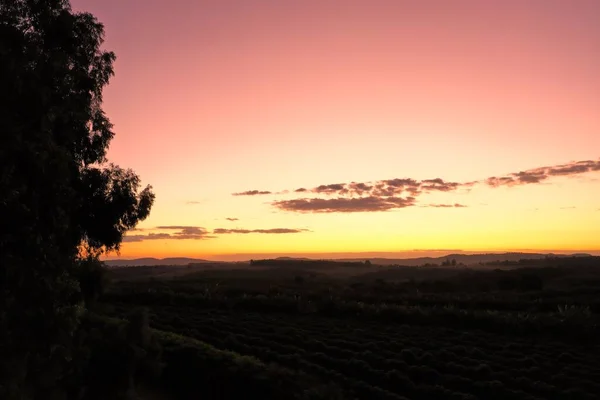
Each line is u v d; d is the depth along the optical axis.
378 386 22.95
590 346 32.09
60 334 7.41
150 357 9.91
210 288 64.31
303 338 33.31
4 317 7.02
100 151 18.86
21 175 7.34
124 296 54.47
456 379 22.98
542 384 22.09
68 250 8.41
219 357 21.02
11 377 6.94
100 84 18.12
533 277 90.31
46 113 7.50
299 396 17.72
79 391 8.41
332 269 162.00
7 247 7.27
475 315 39.44
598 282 85.88
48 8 12.32
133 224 22.47
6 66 7.26
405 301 53.25
